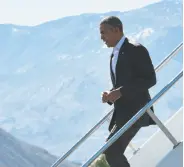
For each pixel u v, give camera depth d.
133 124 13.44
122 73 13.59
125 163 13.59
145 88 13.38
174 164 12.91
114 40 13.79
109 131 14.25
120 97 13.69
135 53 13.52
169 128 15.34
